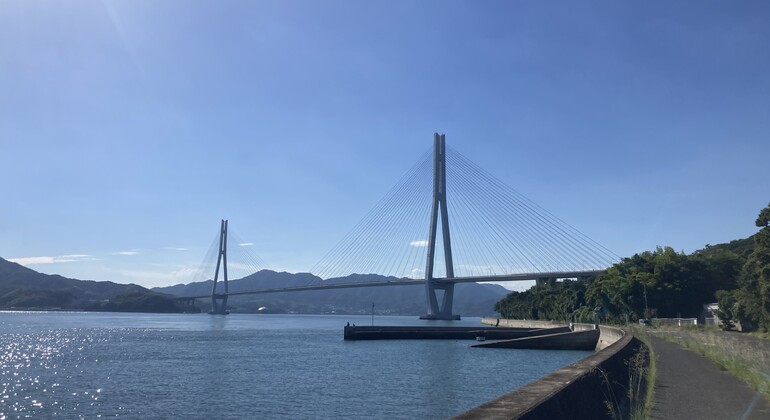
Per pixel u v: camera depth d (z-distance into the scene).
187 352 77.31
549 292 151.88
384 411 33.09
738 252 114.12
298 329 152.75
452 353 73.94
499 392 39.69
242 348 84.12
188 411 34.72
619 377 21.16
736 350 29.56
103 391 42.84
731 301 68.75
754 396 19.75
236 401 37.44
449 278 179.12
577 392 13.30
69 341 100.81
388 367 56.72
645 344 38.44
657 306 92.56
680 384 22.55
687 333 55.56
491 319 184.62
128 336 116.31
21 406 37.09
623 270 102.50
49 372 55.34
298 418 31.70
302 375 50.47
